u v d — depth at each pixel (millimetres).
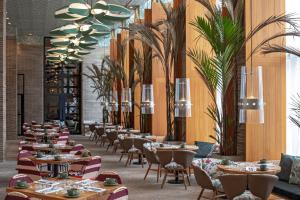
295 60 8125
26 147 9336
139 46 16000
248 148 8328
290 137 8352
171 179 9688
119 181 5645
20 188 5070
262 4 8344
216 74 8148
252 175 6137
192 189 8586
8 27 20266
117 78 18406
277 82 8406
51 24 20531
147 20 14930
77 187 5102
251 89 6871
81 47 15648
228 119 8445
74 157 7734
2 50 12828
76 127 25391
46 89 25234
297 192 6652
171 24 11445
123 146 11984
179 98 9609
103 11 11070
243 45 8203
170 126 11766
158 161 9500
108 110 21547
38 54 23828
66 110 25516
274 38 7867
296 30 7570
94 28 12797
